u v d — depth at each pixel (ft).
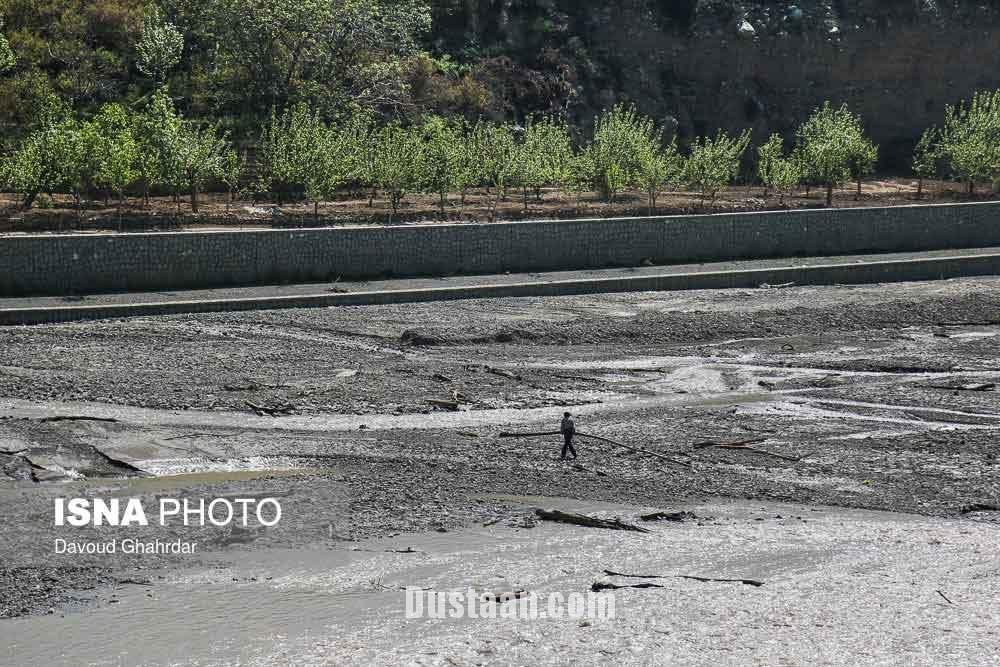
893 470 140.87
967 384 186.70
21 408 159.84
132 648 92.22
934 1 448.24
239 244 254.68
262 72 348.59
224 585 104.12
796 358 206.90
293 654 91.35
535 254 283.38
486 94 392.06
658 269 288.71
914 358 206.39
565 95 409.69
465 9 416.26
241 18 344.90
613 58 426.10
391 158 308.19
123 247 244.22
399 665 89.56
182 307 227.61
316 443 148.56
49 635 94.12
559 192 361.92
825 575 107.55
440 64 396.16
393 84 372.79
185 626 96.12
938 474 139.33
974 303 255.50
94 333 208.64
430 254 273.13
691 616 98.02
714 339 223.10
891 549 114.62
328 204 315.58
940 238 333.42
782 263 301.43
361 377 184.44
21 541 112.68
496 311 241.35
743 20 435.12
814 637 93.61
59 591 102.22
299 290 250.98
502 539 116.47
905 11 444.55
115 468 136.56
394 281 264.72
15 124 320.29
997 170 400.67
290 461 140.97
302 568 108.27
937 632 94.73
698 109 431.43
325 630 95.61
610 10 430.20
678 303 255.70
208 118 346.13
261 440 149.07
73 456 139.54
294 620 97.40
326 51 357.82
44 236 237.66
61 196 304.50
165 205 299.38
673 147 368.48
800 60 438.81
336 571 107.65
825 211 316.19
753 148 431.02
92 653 91.25
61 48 339.16
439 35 412.36
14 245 234.79
